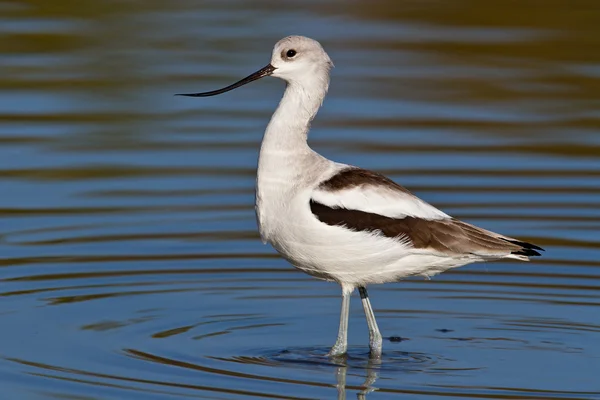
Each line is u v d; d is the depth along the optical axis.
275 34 25.34
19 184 16.12
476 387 9.91
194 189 16.17
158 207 15.41
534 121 19.67
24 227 14.51
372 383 10.02
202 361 10.54
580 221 14.68
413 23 26.80
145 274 13.11
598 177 16.64
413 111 20.19
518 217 14.80
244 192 16.08
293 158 10.53
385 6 28.42
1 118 19.31
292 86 10.80
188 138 18.47
